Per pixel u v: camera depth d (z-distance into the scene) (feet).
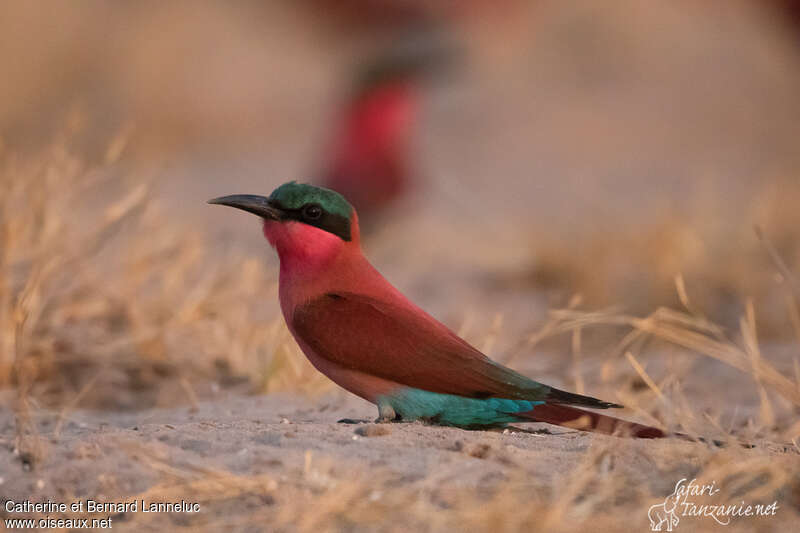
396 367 24.85
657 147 89.86
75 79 94.22
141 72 95.14
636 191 76.23
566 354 41.88
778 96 98.73
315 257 26.09
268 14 104.88
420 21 64.80
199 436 22.88
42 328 34.35
